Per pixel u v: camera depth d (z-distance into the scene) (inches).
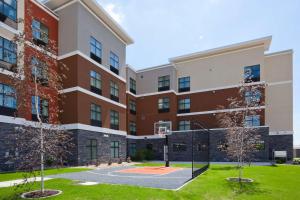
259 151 1239.5
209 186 494.3
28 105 433.7
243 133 606.9
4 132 742.5
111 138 1222.9
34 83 431.8
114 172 765.9
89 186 462.0
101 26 1227.2
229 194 446.0
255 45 1427.2
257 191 476.4
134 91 1708.9
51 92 869.2
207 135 1002.7
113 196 379.6
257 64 1414.9
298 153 2038.6
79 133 977.5
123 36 1406.3
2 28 786.2
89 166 981.8
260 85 713.0
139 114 1688.0
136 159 1455.5
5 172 716.7
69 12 1059.3
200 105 1551.4
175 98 1614.2
